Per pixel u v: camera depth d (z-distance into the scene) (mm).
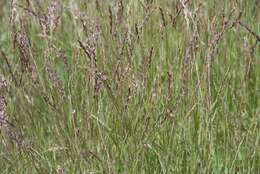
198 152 4043
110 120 4219
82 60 4680
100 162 4027
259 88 4582
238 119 4301
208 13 4723
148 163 4152
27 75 4555
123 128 4133
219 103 4426
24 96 4523
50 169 4090
